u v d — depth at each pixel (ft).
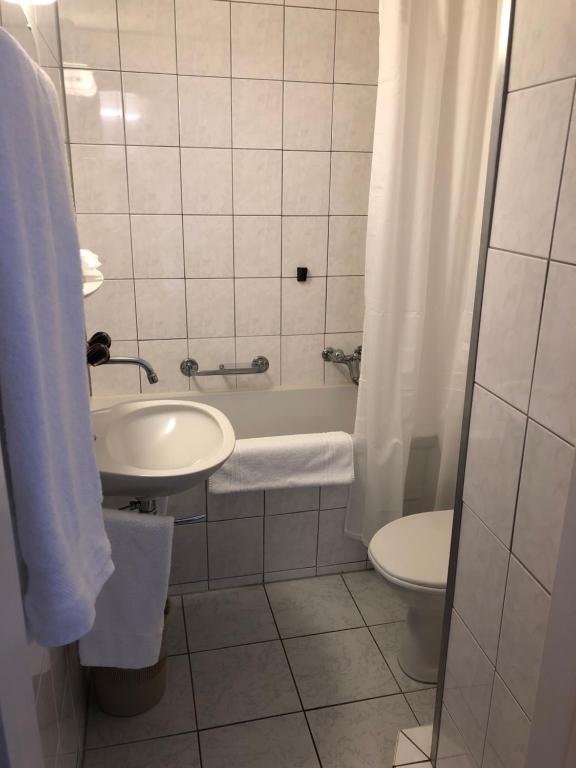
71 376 3.10
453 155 6.89
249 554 7.72
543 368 3.38
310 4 8.12
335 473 7.39
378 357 7.13
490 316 3.94
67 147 7.88
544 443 3.42
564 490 3.26
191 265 8.77
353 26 8.35
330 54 8.38
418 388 7.71
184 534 7.42
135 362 5.56
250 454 7.05
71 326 3.08
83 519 3.20
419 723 5.94
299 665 6.61
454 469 7.59
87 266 4.97
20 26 4.87
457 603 4.68
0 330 2.38
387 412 7.36
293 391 9.52
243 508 7.47
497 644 4.08
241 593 7.72
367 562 8.20
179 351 9.10
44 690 4.08
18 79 2.38
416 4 6.28
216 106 8.23
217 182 8.52
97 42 7.72
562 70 3.08
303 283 9.22
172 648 6.81
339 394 9.70
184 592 7.68
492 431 4.00
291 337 9.42
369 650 6.84
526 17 3.37
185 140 8.27
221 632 7.06
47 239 2.65
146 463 5.73
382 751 5.65
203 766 5.46
